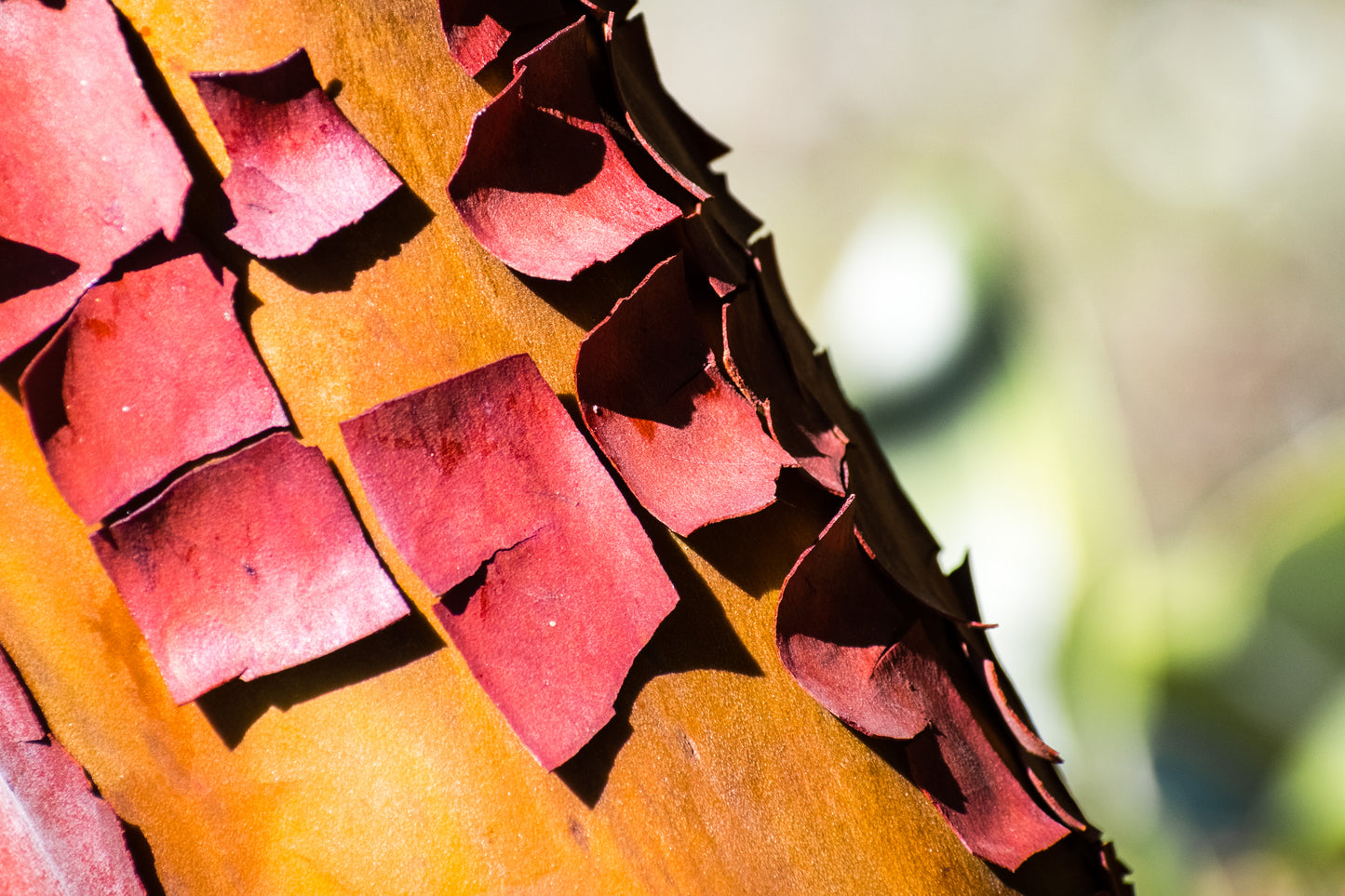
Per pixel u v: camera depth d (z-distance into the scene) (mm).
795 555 394
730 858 386
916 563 416
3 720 384
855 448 416
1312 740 631
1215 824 626
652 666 387
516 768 384
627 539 385
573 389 390
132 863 384
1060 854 404
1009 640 625
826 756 389
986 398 649
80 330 384
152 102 385
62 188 385
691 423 391
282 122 387
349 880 384
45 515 385
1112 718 624
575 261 390
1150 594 637
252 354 385
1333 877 610
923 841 392
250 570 383
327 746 384
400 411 382
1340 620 663
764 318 407
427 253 389
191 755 385
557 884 384
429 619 384
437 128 391
